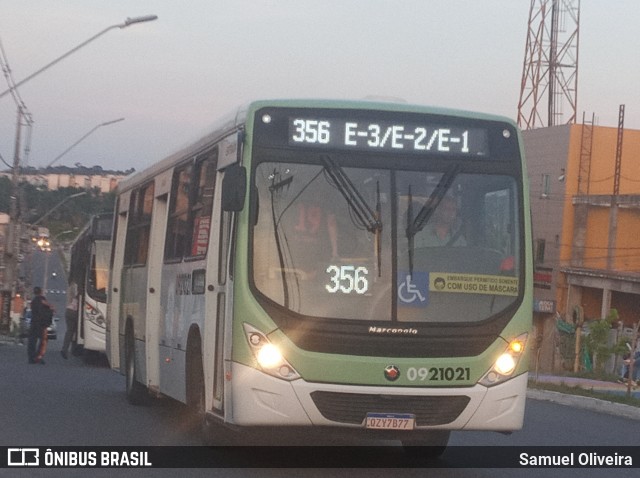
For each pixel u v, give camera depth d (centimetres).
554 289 5684
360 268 969
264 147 992
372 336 955
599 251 5659
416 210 991
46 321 2705
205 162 1202
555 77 6122
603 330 3172
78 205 8431
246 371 952
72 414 1447
